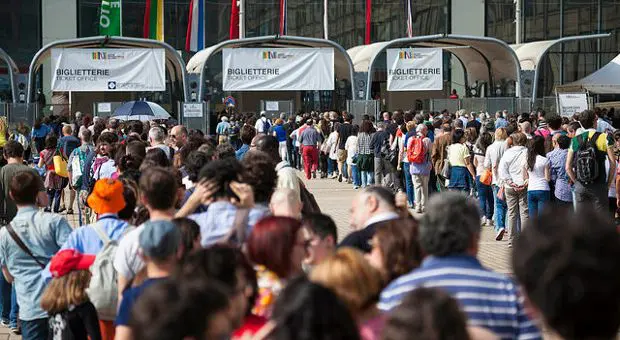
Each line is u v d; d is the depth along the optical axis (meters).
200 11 52.31
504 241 25.55
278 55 46.47
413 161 31.88
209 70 67.56
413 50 47.53
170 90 64.94
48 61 67.12
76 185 25.92
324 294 5.06
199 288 4.71
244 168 12.25
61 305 11.16
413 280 7.33
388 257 8.40
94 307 11.28
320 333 4.93
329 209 33.44
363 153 37.91
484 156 28.30
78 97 64.06
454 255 7.45
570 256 4.40
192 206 11.00
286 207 11.23
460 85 71.88
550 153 22.55
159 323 4.53
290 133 50.59
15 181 13.26
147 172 10.73
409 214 10.84
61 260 11.27
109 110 49.75
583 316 4.35
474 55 58.16
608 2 72.50
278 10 70.00
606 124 34.56
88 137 26.19
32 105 47.09
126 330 9.15
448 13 73.25
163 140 23.06
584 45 72.25
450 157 29.00
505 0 73.00
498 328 7.14
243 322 7.46
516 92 55.19
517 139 23.52
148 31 51.16
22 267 13.27
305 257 8.94
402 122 38.50
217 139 45.97
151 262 9.20
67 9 67.75
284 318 5.02
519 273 4.60
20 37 67.12
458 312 4.70
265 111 53.56
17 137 37.50
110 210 11.71
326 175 47.44
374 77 70.81
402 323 4.63
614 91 52.41
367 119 39.62
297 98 67.88
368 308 7.11
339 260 7.14
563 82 72.12
